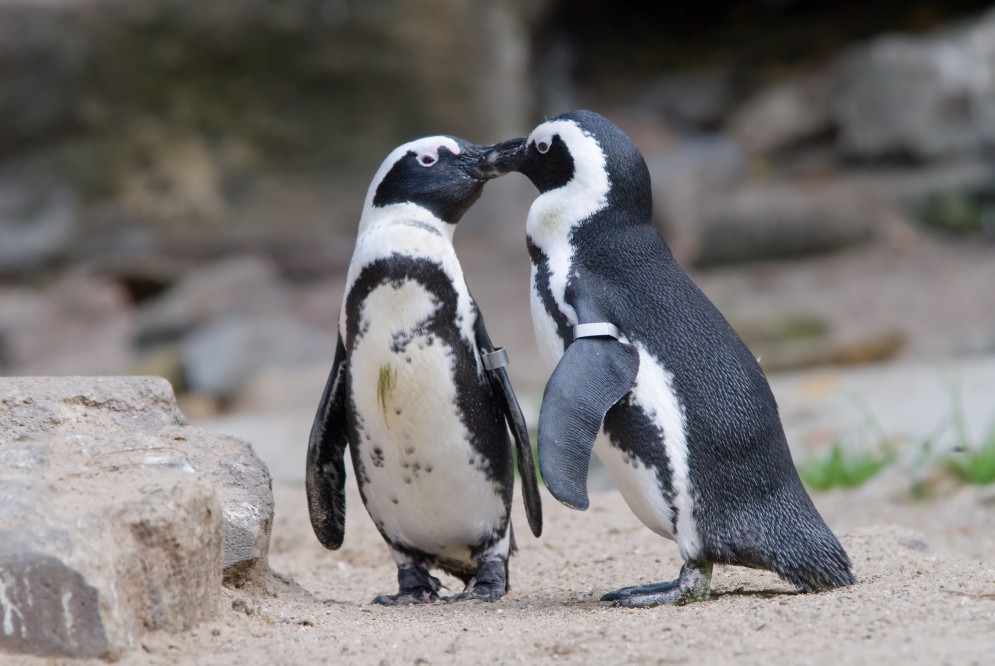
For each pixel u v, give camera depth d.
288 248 40.53
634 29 52.22
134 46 39.22
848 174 41.22
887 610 7.73
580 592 10.18
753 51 49.38
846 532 11.50
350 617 8.80
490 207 42.16
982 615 7.49
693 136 46.06
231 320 34.16
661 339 8.82
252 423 24.34
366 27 39.84
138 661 7.20
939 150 40.12
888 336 27.42
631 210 9.37
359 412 9.55
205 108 40.16
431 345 9.29
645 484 8.73
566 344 9.05
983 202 37.34
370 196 9.77
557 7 48.94
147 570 7.48
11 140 39.62
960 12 47.84
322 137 40.84
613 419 8.76
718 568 10.66
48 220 40.12
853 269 34.81
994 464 16.20
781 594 9.06
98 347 35.19
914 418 19.94
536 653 7.34
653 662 7.01
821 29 49.44
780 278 34.91
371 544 13.28
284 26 39.56
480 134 41.47
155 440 8.58
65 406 8.89
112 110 39.72
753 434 8.75
